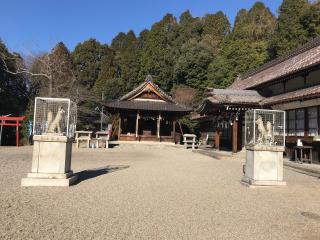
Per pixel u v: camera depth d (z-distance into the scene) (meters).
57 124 9.16
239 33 54.88
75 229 5.04
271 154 9.60
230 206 6.91
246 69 47.09
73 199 7.12
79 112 39.59
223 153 20.94
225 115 22.92
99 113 44.75
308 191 8.84
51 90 35.50
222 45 56.44
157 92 32.62
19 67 37.00
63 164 8.95
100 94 52.12
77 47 65.38
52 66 39.06
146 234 4.92
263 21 58.31
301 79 19.42
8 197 7.04
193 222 5.64
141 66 56.91
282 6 42.28
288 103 18.70
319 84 17.33
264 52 47.41
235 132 21.11
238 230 5.28
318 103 16.16
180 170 12.80
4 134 30.89
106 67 56.97
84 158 17.20
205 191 8.52
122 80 54.81
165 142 31.00
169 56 57.34
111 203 6.85
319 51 19.47
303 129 17.73
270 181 9.39
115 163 14.97
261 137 9.84
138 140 31.33
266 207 6.91
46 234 4.75
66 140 8.94
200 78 53.31
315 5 38.91
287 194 8.40
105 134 28.55
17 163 13.60
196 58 53.69
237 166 14.71
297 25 39.66
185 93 50.06
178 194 8.00
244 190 8.87
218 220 5.82
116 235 4.82
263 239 4.89
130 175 11.00
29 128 29.41
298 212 6.54
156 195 7.79
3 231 4.78
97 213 6.02
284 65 23.67
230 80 47.72
